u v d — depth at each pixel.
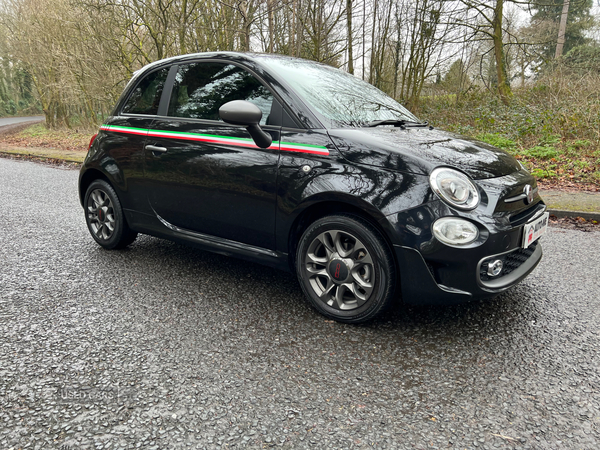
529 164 8.12
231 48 12.30
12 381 1.91
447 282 2.21
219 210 2.87
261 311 2.66
